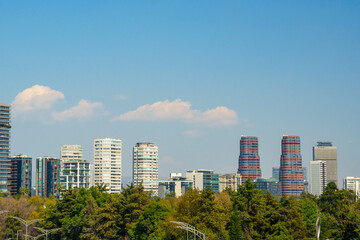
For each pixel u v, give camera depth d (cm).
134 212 19525
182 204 17838
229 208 19188
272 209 17012
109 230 19650
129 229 19362
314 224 18200
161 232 18075
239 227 16475
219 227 16425
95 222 19875
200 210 17212
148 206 19525
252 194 18200
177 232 17025
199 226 16475
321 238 17038
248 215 17462
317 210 19700
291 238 16225
